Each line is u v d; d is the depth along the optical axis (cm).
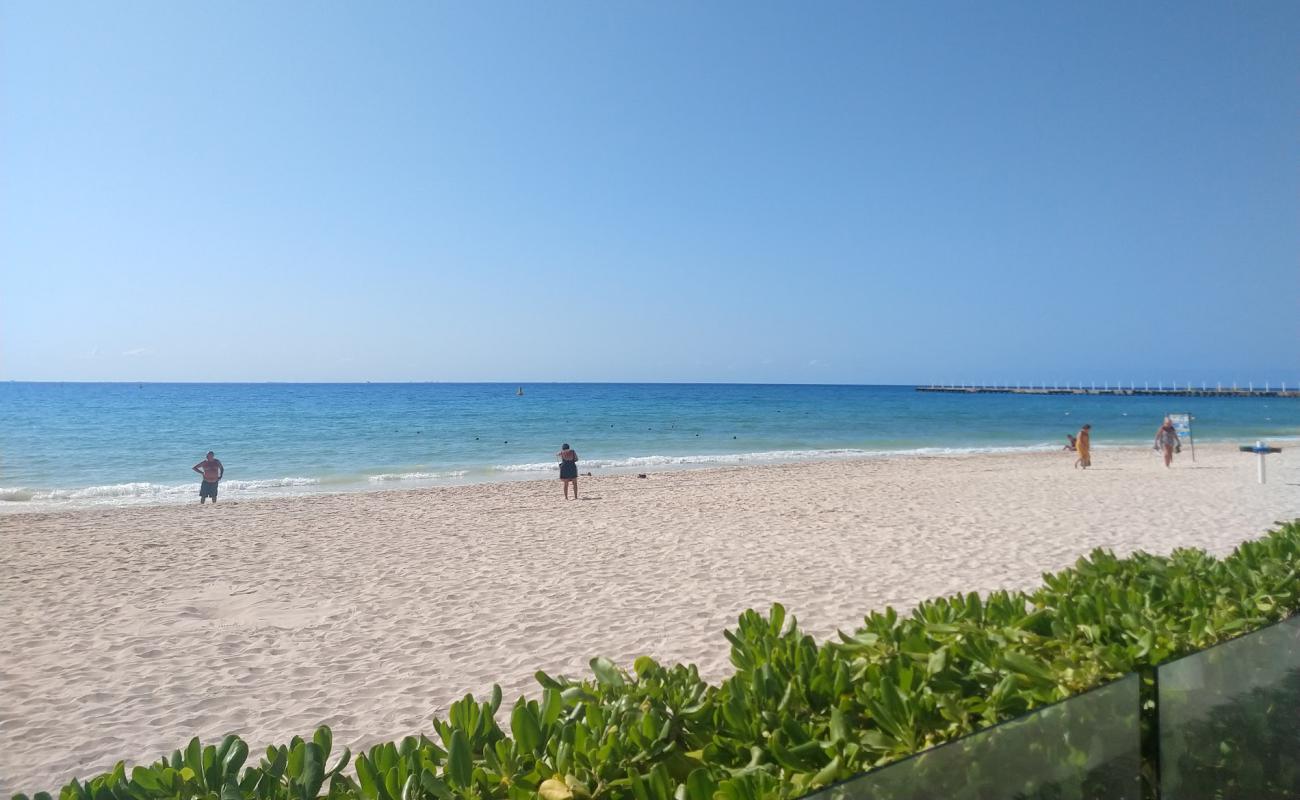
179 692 638
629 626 769
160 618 862
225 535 1396
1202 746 218
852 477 2211
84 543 1332
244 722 576
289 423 5312
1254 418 6681
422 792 212
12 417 5866
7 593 982
